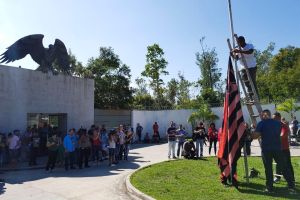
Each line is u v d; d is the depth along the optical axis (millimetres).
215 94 44344
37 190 11477
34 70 20297
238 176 12281
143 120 35500
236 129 10664
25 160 18672
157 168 14742
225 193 9688
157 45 47531
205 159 18062
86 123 24484
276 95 50594
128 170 15891
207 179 11977
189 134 37562
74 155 16594
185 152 18609
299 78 48406
